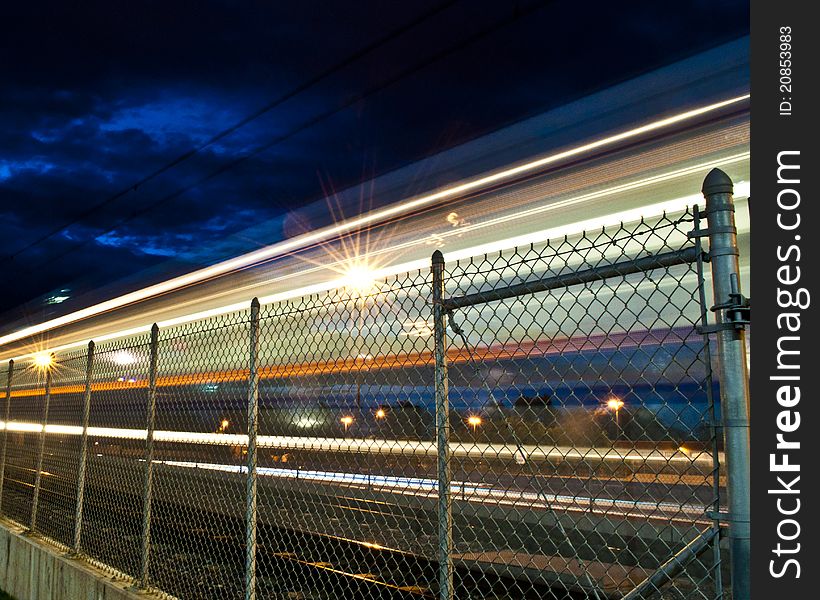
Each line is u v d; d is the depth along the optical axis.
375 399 4.21
